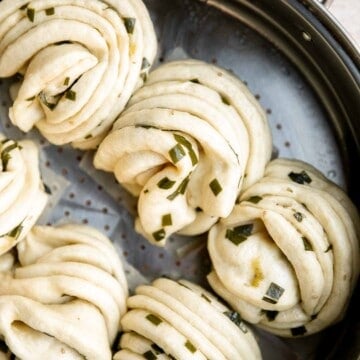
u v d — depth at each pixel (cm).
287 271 36
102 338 35
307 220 36
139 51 36
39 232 37
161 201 35
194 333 35
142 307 36
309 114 38
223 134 35
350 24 39
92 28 35
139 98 36
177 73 37
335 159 38
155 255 38
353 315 37
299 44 37
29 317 34
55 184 38
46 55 35
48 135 37
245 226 37
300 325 37
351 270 36
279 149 38
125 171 36
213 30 38
